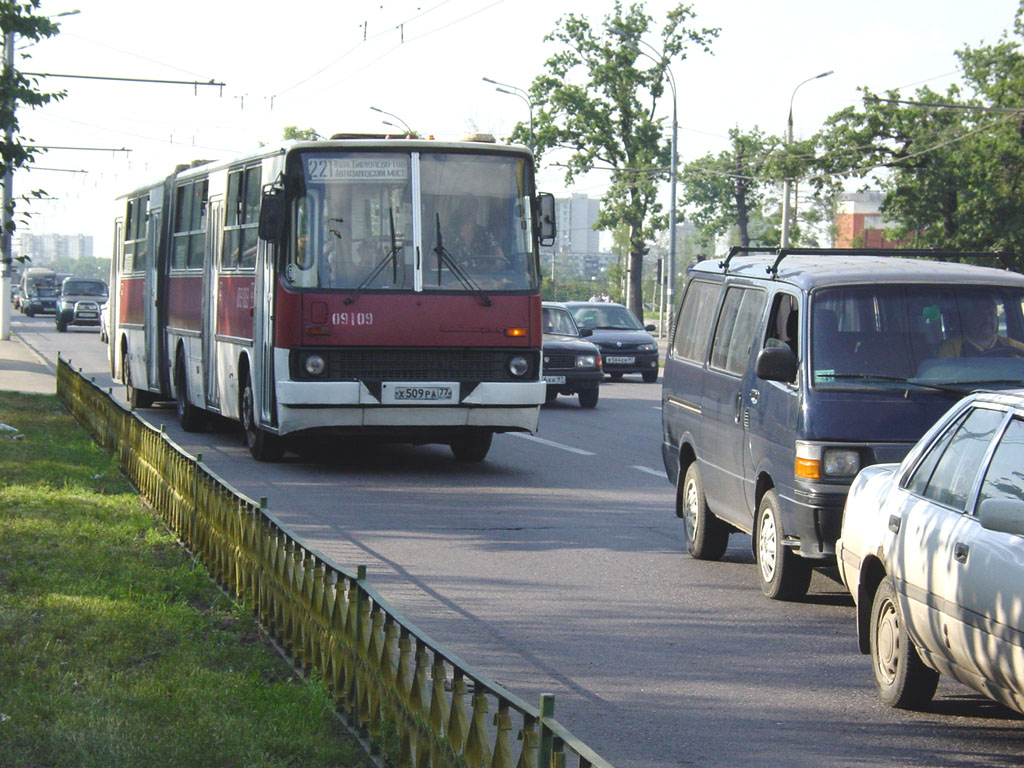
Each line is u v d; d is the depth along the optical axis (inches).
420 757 214.5
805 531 376.5
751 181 3191.4
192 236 864.9
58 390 1066.1
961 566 256.4
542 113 2979.8
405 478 672.4
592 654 336.2
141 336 1026.7
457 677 198.4
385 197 657.6
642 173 2965.1
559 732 161.3
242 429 901.8
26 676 282.2
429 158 663.8
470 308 660.1
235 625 335.9
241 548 362.0
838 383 381.1
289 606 309.9
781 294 418.0
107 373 1498.5
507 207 671.8
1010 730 278.4
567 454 799.7
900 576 285.4
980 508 246.8
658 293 4677.7
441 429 671.1
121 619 333.1
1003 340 395.2
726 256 478.0
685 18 2935.5
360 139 663.1
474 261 665.0
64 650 306.2
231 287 754.8
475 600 396.5
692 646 346.6
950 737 272.7
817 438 374.6
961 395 378.3
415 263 656.4
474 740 187.8
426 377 658.2
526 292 669.3
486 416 667.4
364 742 249.8
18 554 412.5
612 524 545.0
